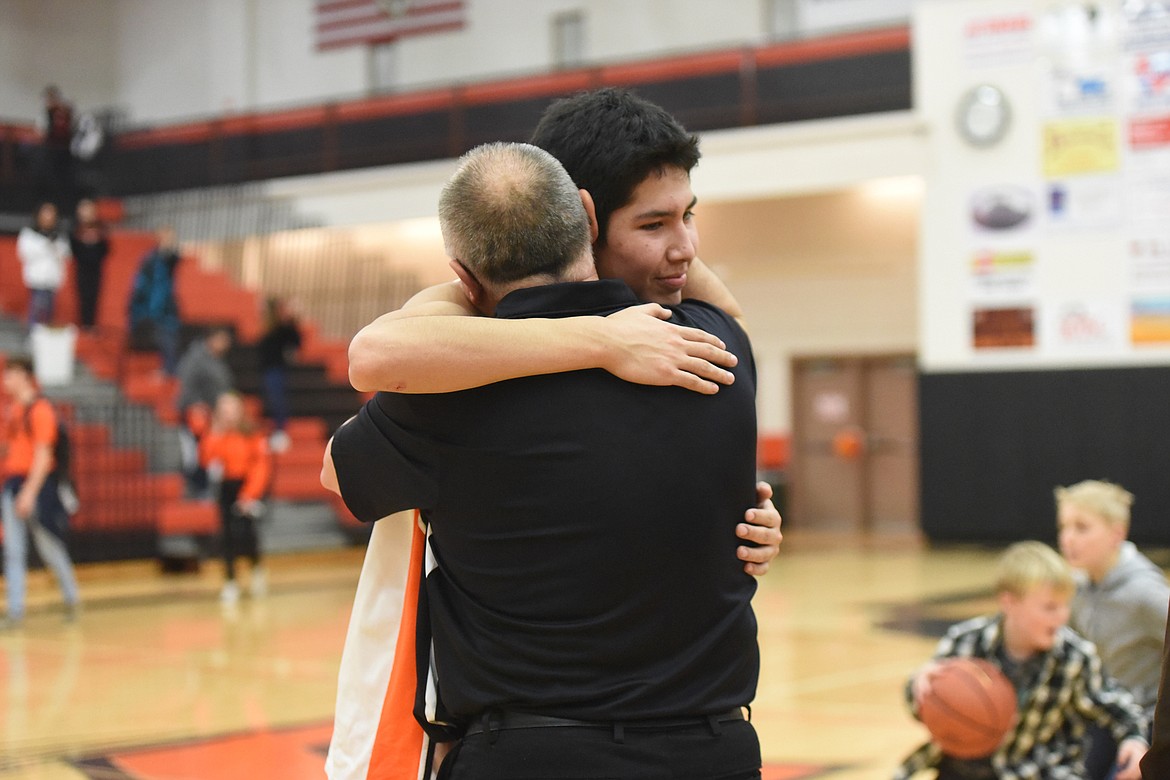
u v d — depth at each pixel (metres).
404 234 20.59
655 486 1.72
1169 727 1.60
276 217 20.80
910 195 18.17
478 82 20.12
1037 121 15.80
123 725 6.39
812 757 5.58
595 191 1.94
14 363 10.17
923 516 16.41
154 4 25.17
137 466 14.95
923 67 16.39
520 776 1.70
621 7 21.16
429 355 1.72
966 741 3.25
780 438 20.05
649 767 1.69
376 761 1.88
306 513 15.88
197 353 15.18
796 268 19.20
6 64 24.94
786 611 10.44
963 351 16.19
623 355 1.74
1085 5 15.55
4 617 10.60
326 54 23.59
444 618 1.82
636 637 1.71
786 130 16.97
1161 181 15.27
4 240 20.05
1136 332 15.38
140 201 22.33
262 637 9.44
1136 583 3.68
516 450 1.74
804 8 19.64
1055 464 15.70
